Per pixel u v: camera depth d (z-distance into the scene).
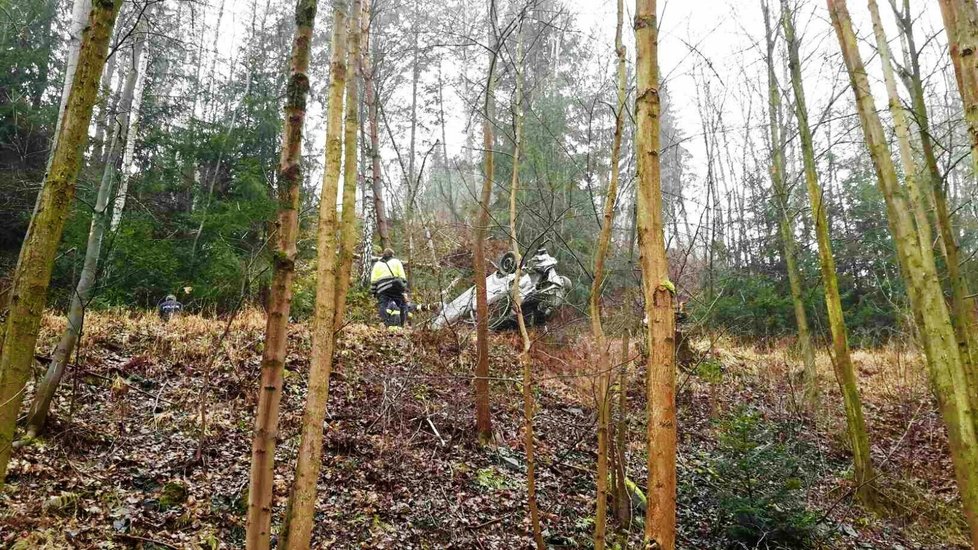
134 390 7.16
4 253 13.11
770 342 14.19
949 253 5.65
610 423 6.56
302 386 8.16
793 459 7.00
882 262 13.85
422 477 6.78
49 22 13.02
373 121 13.82
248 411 7.32
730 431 7.60
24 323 1.97
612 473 6.57
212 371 7.98
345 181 3.52
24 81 13.13
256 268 10.79
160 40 12.40
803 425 9.85
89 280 6.12
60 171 2.06
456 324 10.04
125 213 11.91
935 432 9.98
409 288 12.05
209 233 12.62
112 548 4.68
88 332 8.01
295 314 12.52
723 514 6.80
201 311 10.55
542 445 8.24
